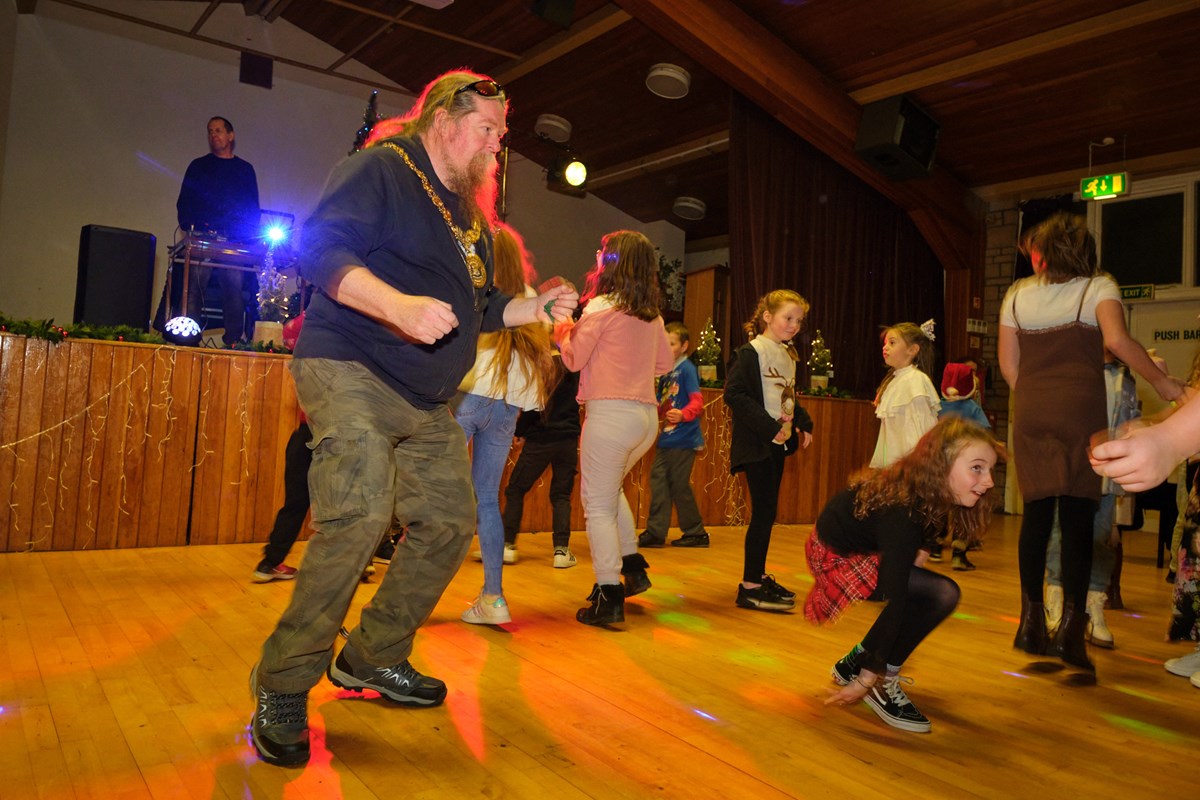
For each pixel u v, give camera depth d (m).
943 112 7.83
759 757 1.81
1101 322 2.54
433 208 1.70
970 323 9.31
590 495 2.91
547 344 2.91
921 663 2.74
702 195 11.52
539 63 8.91
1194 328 8.10
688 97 9.21
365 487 1.55
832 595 2.32
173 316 6.39
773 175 7.83
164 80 9.36
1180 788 1.77
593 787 1.60
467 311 1.75
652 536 5.13
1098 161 8.39
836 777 1.73
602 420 2.87
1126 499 5.52
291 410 4.40
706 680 2.35
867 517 2.16
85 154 8.93
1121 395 3.49
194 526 4.14
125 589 3.10
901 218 9.09
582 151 11.07
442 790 1.55
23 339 3.74
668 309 11.92
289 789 1.51
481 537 2.84
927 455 2.06
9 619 2.60
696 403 4.84
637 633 2.85
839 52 7.18
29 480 3.76
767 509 3.32
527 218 11.72
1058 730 2.12
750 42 6.86
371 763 1.65
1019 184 9.09
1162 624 3.53
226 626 2.62
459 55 9.52
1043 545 2.62
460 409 2.71
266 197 9.96
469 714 1.96
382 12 9.07
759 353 3.34
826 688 2.34
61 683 2.03
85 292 5.80
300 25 10.12
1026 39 6.55
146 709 1.88
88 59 8.96
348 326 1.63
